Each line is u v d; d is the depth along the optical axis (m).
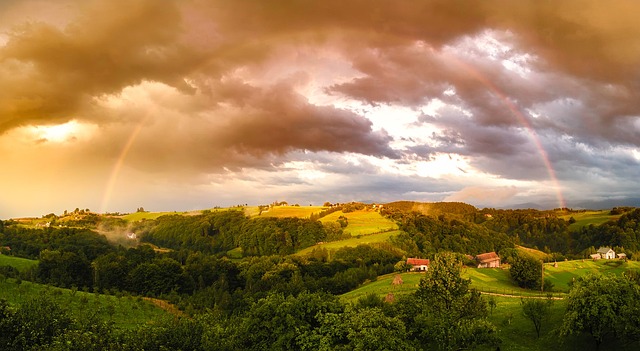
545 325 67.31
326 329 47.00
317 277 156.50
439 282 64.12
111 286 135.25
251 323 49.69
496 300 96.12
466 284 65.25
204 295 130.62
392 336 44.25
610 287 55.59
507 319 71.75
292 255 196.50
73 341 34.47
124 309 102.44
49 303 46.28
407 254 199.88
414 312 55.72
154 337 39.00
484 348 61.53
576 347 58.75
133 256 162.62
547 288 134.75
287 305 50.19
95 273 137.25
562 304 74.56
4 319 40.97
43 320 43.12
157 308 113.88
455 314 58.09
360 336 44.12
